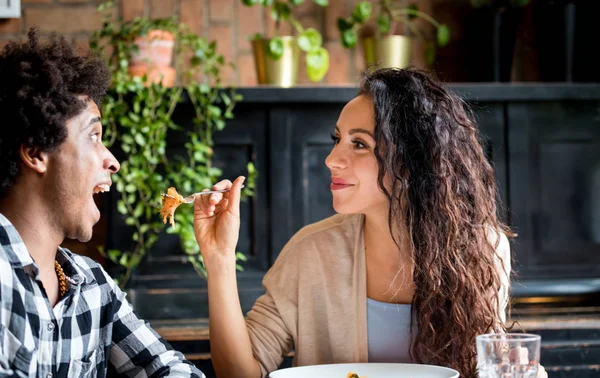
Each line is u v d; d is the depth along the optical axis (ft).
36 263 3.88
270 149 8.53
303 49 8.80
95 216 3.97
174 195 4.96
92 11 9.29
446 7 9.64
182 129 8.48
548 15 9.07
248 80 9.50
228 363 5.00
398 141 5.04
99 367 4.40
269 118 8.53
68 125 3.83
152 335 4.67
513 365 3.64
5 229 3.73
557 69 9.08
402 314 5.19
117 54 8.58
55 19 9.23
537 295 8.64
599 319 7.56
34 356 3.76
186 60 9.34
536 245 8.76
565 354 7.37
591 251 8.83
